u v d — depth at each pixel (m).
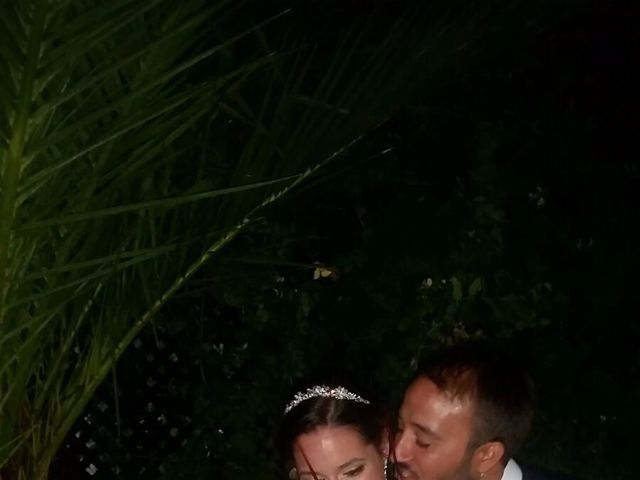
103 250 2.77
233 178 3.00
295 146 3.03
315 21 4.58
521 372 2.48
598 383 4.53
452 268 4.23
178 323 4.34
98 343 2.96
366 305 4.29
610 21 5.28
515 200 4.55
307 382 2.42
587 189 4.80
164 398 4.44
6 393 2.76
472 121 4.75
